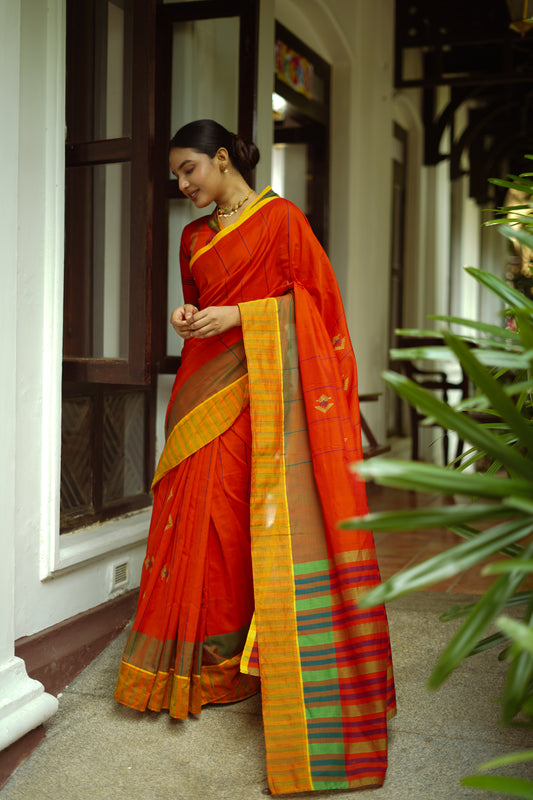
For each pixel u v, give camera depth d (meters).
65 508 2.63
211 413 2.10
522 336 1.25
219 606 2.10
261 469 1.97
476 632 1.08
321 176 5.25
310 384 1.97
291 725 1.83
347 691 1.84
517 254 7.34
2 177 1.93
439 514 1.12
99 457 2.77
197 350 2.17
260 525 1.95
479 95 8.20
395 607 2.83
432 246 7.81
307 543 1.93
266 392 2.00
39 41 2.17
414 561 3.64
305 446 1.98
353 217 5.43
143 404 3.05
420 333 1.19
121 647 2.49
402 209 7.34
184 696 2.04
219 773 1.88
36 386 2.20
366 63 5.54
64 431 2.62
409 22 6.12
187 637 2.04
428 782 1.81
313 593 1.90
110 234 2.58
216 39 3.09
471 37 5.98
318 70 5.08
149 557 2.16
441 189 8.16
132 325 2.38
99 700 2.21
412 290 7.40
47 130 2.21
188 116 3.14
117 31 2.45
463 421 1.19
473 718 2.08
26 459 2.17
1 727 1.85
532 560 1.01
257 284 2.10
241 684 2.18
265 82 3.72
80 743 2.01
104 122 2.50
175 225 3.14
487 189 10.20
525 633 0.93
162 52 3.11
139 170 2.37
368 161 5.60
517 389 1.14
